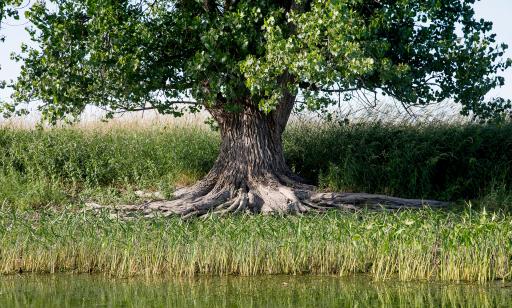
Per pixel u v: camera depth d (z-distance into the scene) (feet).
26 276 55.42
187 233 56.18
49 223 60.13
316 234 55.98
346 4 66.95
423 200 76.13
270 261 55.62
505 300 45.06
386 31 77.61
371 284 50.80
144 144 97.96
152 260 55.98
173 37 75.82
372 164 84.53
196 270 56.54
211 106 80.12
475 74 76.95
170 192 80.64
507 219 56.08
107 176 91.04
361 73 63.82
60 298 47.67
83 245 57.67
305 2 74.18
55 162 92.02
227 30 73.15
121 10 74.28
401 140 87.25
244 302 45.75
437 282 51.21
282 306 44.55
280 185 77.87
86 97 76.69
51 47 73.72
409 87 76.02
